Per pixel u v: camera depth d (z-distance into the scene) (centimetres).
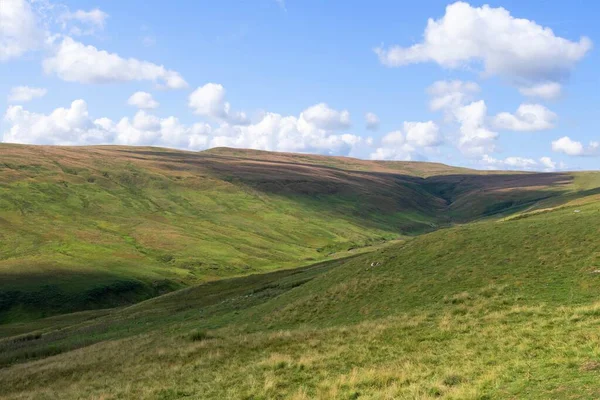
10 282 11688
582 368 1603
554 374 1602
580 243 3653
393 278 4172
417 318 2939
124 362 3238
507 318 2562
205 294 7188
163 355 3156
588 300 2711
